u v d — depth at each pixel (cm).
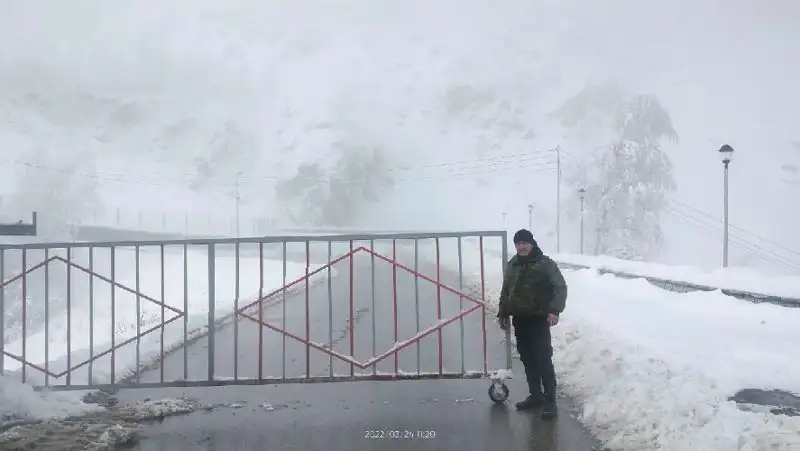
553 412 661
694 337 1009
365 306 1727
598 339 987
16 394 688
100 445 587
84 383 825
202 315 1505
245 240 753
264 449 586
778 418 561
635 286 1833
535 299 680
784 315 1235
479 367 925
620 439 574
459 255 754
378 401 750
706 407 602
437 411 702
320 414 698
